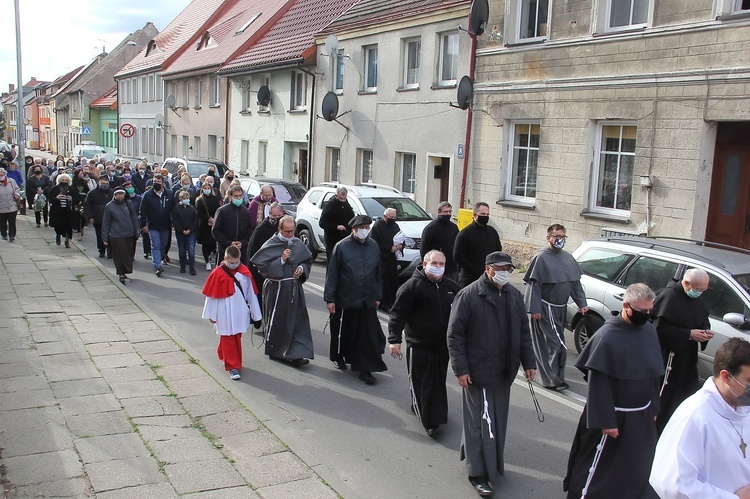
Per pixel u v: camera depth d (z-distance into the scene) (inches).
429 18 697.6
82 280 500.4
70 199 639.8
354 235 303.0
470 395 206.4
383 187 609.6
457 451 230.7
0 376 284.7
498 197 618.5
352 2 973.8
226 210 454.0
